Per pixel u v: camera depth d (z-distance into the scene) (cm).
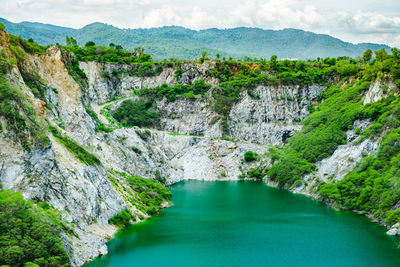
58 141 11988
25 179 9869
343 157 17950
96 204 11688
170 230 12825
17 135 10162
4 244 8294
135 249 11112
